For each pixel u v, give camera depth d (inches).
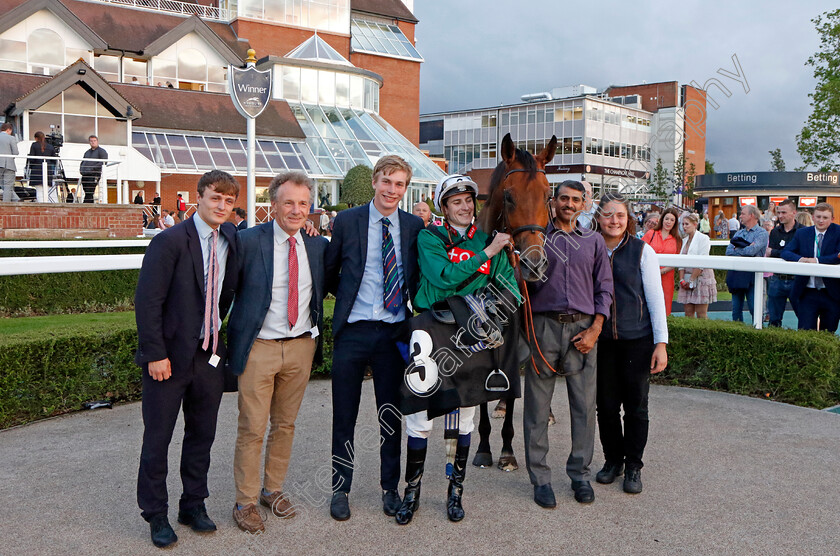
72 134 844.6
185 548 128.6
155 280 128.5
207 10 1476.4
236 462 137.9
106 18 1215.6
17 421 202.8
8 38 1075.3
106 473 163.9
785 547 129.0
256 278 138.7
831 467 170.2
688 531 136.0
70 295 365.4
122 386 223.8
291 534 135.0
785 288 315.9
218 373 137.3
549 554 126.6
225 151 1076.5
